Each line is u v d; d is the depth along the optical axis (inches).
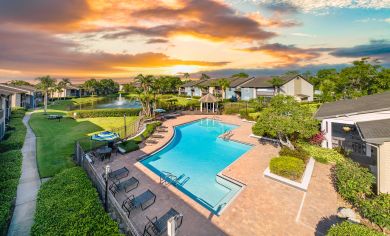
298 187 475.5
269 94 2043.6
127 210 399.5
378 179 430.0
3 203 393.7
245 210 401.7
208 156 778.8
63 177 484.4
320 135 714.8
